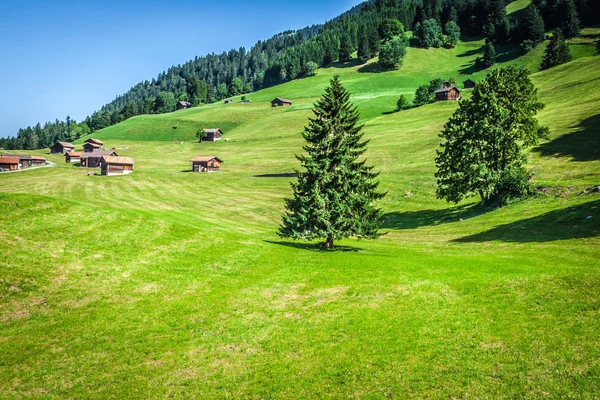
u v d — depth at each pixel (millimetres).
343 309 25594
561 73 157500
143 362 20328
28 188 101625
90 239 35156
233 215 77312
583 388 16016
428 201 77375
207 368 19766
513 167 64250
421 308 24844
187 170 133000
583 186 57219
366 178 44156
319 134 42969
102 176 122062
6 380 18594
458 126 69500
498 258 36125
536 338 20000
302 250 42094
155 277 31125
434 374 18078
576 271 27766
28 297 25797
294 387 17984
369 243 52969
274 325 23938
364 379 18188
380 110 184375
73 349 21328
